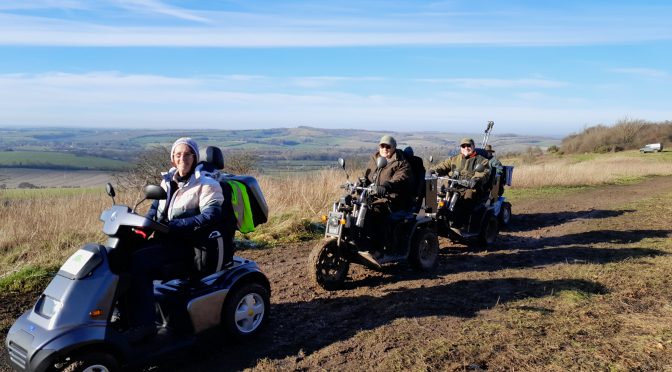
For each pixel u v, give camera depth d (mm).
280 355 4320
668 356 4059
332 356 4273
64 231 8492
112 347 3564
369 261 6387
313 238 9406
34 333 3396
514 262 7539
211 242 4332
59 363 3359
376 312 5355
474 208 8609
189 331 4203
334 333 4801
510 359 4102
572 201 15109
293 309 5496
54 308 3479
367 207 6352
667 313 5055
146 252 4000
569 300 5543
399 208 6879
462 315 5188
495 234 8992
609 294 5719
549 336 4559
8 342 3568
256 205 4766
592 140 63375
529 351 4246
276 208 11297
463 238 8508
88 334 3420
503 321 4965
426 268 7070
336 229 6223
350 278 6734
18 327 3553
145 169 14883
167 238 4180
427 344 4449
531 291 5957
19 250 7605
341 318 5203
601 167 26578
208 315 4289
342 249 6273
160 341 4027
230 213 4527
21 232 8289
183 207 4316
